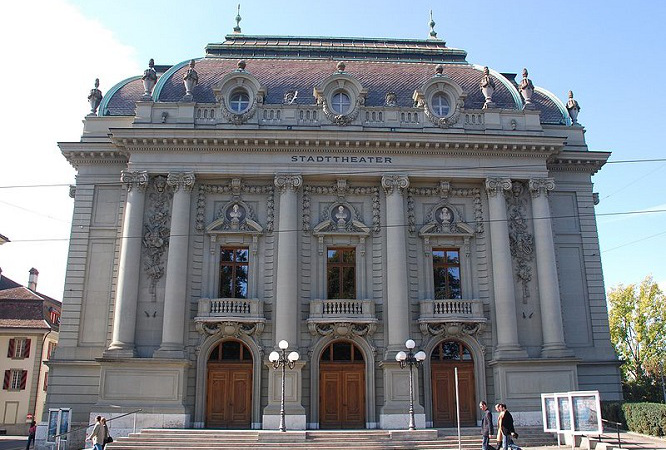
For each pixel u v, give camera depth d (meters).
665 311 63.16
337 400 31.70
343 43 42.12
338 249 33.81
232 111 33.88
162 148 33.22
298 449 26.34
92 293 33.12
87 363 31.83
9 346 51.72
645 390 54.34
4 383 50.88
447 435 28.61
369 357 31.86
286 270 32.00
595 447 26.23
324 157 33.69
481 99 36.78
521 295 33.44
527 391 31.36
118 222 34.22
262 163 33.47
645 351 63.12
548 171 36.50
